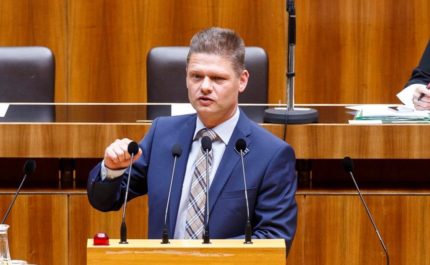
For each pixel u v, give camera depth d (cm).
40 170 1174
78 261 1134
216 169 853
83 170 1182
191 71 839
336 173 1174
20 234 1127
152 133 893
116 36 1794
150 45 1794
